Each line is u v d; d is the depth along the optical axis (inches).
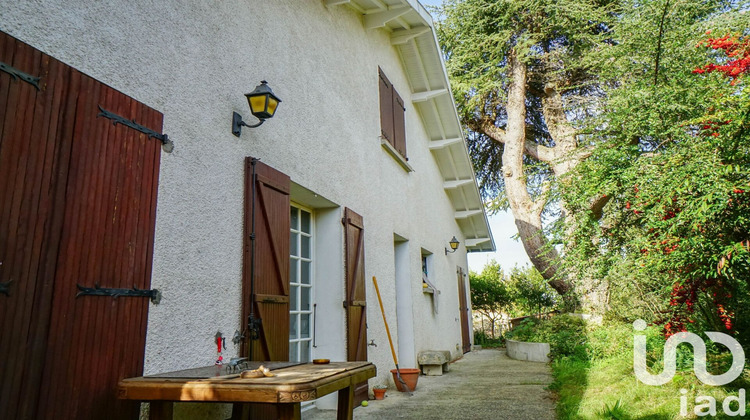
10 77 79.9
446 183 478.6
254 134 152.2
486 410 189.8
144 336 103.0
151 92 112.2
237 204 140.3
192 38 128.9
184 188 119.7
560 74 509.4
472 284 734.5
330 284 206.2
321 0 217.9
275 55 170.9
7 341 75.7
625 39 228.5
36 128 83.4
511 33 529.0
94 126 95.1
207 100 132.2
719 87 170.1
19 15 83.3
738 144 153.8
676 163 162.6
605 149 202.2
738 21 221.0
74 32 93.7
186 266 117.7
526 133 604.7
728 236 153.2
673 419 153.4
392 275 279.4
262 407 135.7
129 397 91.0
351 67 246.8
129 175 102.7
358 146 244.1
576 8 466.0
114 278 96.6
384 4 266.4
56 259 84.8
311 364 118.7
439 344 383.2
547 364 347.3
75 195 89.7
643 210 175.0
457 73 579.2
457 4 541.3
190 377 91.9
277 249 156.6
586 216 205.9
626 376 223.1
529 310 681.0
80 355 87.5
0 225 76.2
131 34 108.0
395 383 252.4
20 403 76.5
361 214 239.1
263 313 144.8
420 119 400.5
